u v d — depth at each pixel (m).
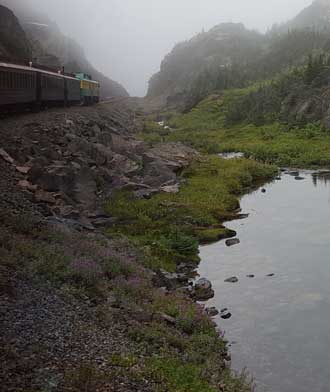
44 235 17.05
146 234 25.09
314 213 32.19
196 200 32.97
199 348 13.15
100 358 10.16
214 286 19.27
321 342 14.65
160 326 13.34
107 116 68.88
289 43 189.25
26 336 10.13
